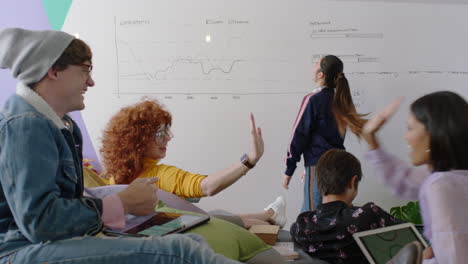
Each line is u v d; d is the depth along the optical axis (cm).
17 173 96
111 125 187
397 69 313
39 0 297
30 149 97
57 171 107
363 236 154
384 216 162
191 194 180
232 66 304
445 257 105
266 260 152
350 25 307
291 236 194
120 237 113
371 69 311
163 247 103
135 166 182
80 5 298
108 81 302
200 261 102
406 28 311
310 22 305
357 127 278
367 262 160
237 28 302
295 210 312
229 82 304
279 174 310
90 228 104
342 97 276
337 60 278
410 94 314
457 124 112
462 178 108
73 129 129
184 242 105
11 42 108
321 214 169
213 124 307
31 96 108
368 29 308
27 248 100
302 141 273
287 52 305
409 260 113
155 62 302
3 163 97
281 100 306
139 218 142
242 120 307
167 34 301
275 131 308
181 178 182
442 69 316
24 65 108
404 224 164
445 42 314
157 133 186
